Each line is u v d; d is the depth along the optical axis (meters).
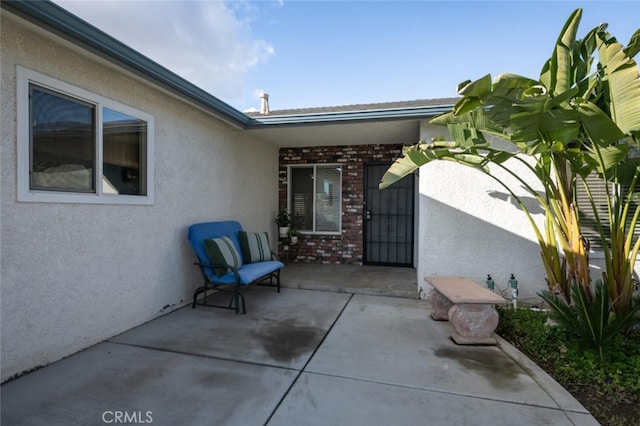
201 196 5.15
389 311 4.63
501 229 5.01
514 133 2.92
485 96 2.43
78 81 3.15
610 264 3.33
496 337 3.66
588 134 2.66
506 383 2.71
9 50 2.59
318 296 5.38
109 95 3.50
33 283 2.79
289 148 8.15
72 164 3.14
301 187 8.23
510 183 4.97
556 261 3.88
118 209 3.65
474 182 5.09
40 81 2.81
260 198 7.24
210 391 2.54
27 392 2.48
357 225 7.81
